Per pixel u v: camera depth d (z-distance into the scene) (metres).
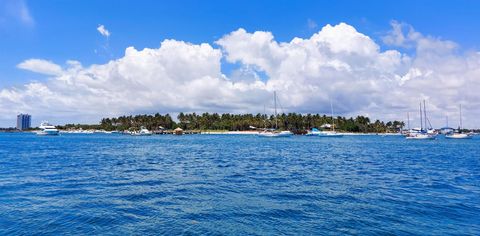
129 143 113.75
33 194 21.31
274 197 20.77
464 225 14.84
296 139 161.12
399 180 28.27
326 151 71.75
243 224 14.92
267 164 42.34
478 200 19.94
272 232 13.81
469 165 41.81
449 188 24.27
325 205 18.56
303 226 14.62
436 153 66.38
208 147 88.69
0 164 40.53
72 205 18.23
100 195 21.14
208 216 16.20
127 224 14.79
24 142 117.25
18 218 15.54
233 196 21.05
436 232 13.87
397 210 17.42
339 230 14.09
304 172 33.78
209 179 28.67
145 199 20.03
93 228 14.18
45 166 38.56
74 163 42.53
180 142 125.00
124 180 27.86
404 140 157.25
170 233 13.62
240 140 147.12
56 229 14.00
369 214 16.61
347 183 26.48
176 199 20.09
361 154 62.62
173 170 35.44
